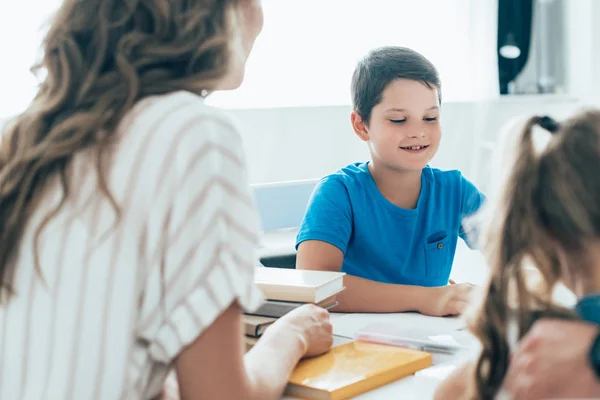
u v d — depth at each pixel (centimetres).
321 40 269
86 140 73
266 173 265
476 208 158
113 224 71
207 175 71
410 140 146
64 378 71
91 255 71
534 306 60
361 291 131
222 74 78
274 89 263
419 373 89
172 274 71
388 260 151
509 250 61
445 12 288
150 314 72
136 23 76
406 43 283
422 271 154
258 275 115
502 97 302
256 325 103
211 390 73
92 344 71
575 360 55
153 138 71
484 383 62
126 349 72
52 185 73
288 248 167
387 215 152
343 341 105
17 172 74
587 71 319
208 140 72
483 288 64
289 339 92
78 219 72
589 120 59
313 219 148
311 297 106
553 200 57
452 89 294
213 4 77
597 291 57
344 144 277
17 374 73
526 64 310
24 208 74
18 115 79
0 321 75
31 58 213
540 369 56
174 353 72
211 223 71
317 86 270
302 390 87
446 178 159
